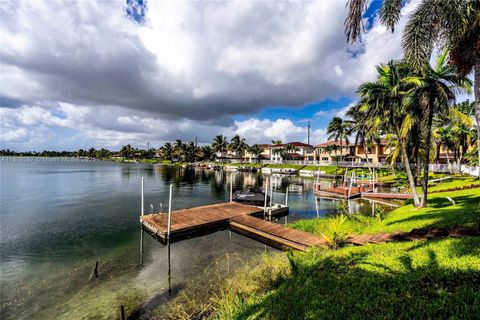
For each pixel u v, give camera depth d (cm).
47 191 3534
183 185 4516
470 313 438
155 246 1444
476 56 973
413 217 1398
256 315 571
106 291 938
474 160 3722
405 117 1748
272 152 9931
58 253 1327
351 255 849
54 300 881
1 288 963
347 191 3020
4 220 2006
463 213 1219
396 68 1688
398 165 5366
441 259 673
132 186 4206
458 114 2206
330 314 504
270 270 870
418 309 473
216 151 11675
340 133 5469
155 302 859
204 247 1420
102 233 1684
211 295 880
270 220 2062
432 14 947
